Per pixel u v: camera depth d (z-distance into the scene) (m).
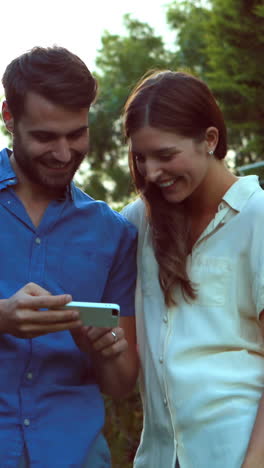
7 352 2.67
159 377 2.78
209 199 2.80
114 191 17.38
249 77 10.12
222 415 2.65
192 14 17.47
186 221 2.81
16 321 2.48
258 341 2.76
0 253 2.72
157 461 2.82
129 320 2.95
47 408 2.70
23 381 2.68
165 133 2.65
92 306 2.49
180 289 2.79
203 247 2.78
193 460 2.69
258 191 2.75
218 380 2.67
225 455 2.62
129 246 2.95
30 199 2.79
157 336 2.82
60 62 2.59
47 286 2.74
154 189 2.83
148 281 2.90
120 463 4.07
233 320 2.72
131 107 2.71
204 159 2.74
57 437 2.68
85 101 2.60
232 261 2.72
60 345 2.73
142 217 3.01
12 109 2.63
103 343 2.67
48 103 2.56
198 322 2.73
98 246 2.85
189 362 2.72
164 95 2.67
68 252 2.80
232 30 10.05
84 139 2.65
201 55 16.41
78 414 2.73
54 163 2.63
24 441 2.65
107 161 18.25
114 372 2.88
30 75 2.58
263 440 2.55
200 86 2.75
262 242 2.66
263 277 2.63
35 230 2.76
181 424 2.71
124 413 4.16
